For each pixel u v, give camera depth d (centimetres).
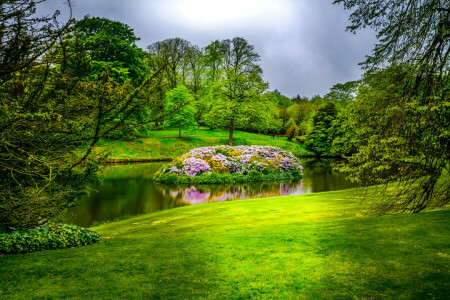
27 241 671
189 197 1648
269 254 610
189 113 4409
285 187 2023
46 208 539
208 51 5550
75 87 514
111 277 511
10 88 470
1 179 522
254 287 464
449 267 496
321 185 2102
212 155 2486
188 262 582
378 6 728
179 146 4075
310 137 4884
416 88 673
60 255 635
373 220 837
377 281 464
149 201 1513
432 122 630
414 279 463
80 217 1197
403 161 723
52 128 507
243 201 1427
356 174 795
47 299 429
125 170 2711
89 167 627
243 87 4228
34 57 433
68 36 474
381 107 731
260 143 4841
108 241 777
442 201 820
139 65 3222
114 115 519
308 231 772
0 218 512
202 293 446
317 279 484
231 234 796
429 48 654
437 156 684
